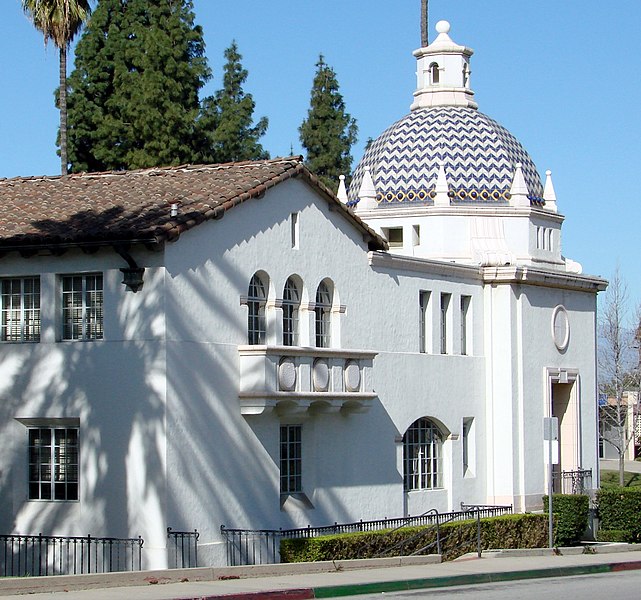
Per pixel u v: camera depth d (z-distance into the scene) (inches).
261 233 1282.0
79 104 2090.3
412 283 1535.4
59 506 1191.6
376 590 978.1
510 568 1147.3
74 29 1815.9
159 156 2043.6
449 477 1585.9
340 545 1230.9
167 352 1153.4
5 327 1227.2
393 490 1475.1
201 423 1189.1
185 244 1179.9
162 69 2073.1
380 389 1465.3
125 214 1208.8
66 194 1317.7
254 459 1254.9
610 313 2529.5
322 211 1381.6
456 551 1385.3
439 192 1756.9
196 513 1178.0
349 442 1407.5
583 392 1818.4
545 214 1804.9
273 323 1295.5
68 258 1192.2
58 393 1194.0
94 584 904.9
